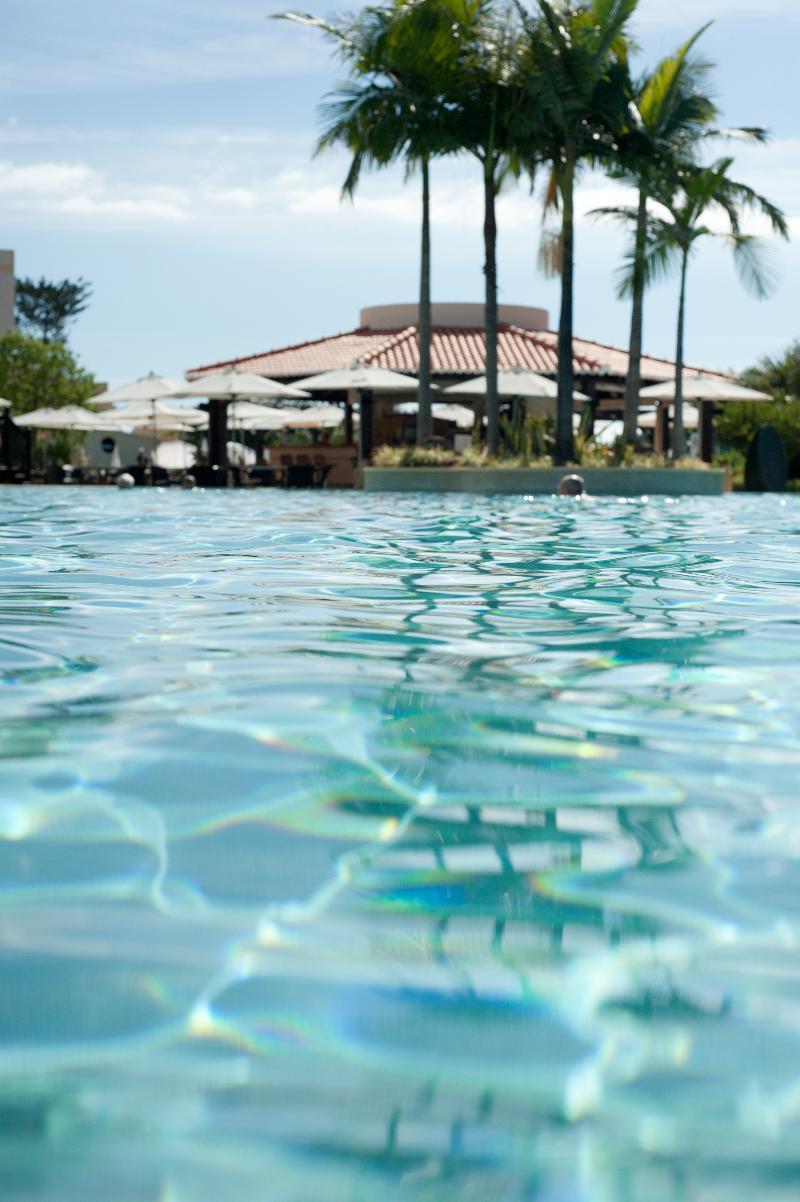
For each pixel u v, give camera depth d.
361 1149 1.20
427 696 3.30
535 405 29.88
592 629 4.50
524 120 20.52
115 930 1.74
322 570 6.61
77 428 30.98
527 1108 1.28
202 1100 1.29
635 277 23.34
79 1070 1.35
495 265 21.42
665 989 1.56
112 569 6.60
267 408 31.80
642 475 19.56
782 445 27.31
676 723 3.00
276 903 1.84
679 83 22.67
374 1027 1.45
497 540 9.02
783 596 5.56
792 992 1.56
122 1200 1.13
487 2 20.59
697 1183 1.16
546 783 2.49
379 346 30.12
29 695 3.28
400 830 2.18
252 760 2.64
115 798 2.36
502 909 1.83
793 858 2.06
